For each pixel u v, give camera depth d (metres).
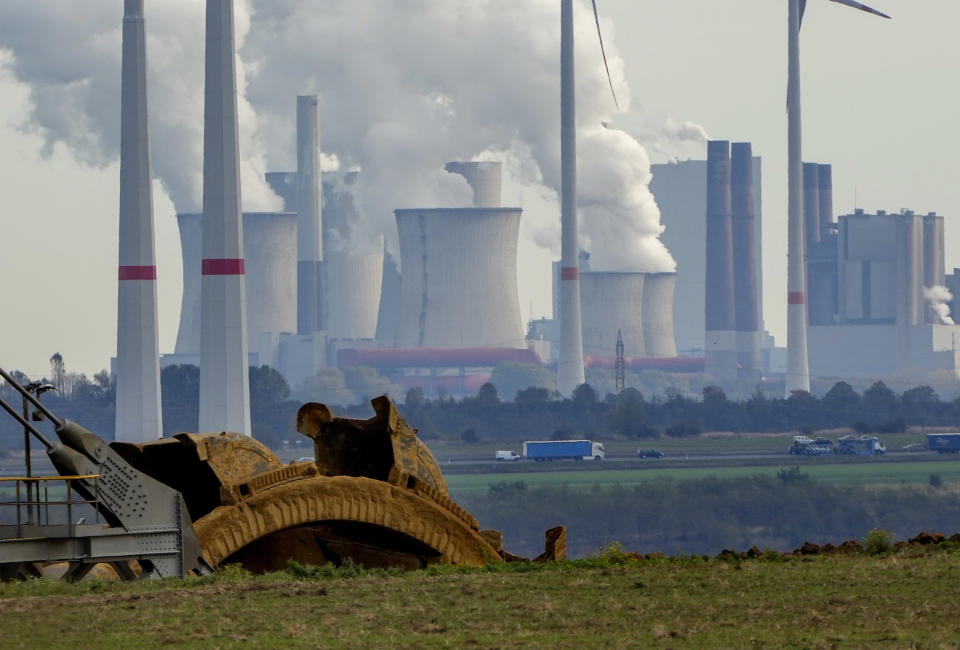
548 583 121.62
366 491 159.50
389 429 167.00
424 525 163.38
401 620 104.19
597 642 95.38
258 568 159.00
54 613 106.06
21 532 121.06
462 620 104.00
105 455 124.94
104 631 99.81
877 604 107.88
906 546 151.12
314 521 155.75
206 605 109.94
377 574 133.12
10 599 112.25
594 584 120.50
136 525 125.44
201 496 159.62
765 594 113.56
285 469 155.88
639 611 106.81
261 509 152.38
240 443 156.75
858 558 138.12
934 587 114.75
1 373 123.38
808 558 139.50
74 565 124.00
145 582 122.31
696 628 100.00
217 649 94.00
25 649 94.12
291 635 98.69
